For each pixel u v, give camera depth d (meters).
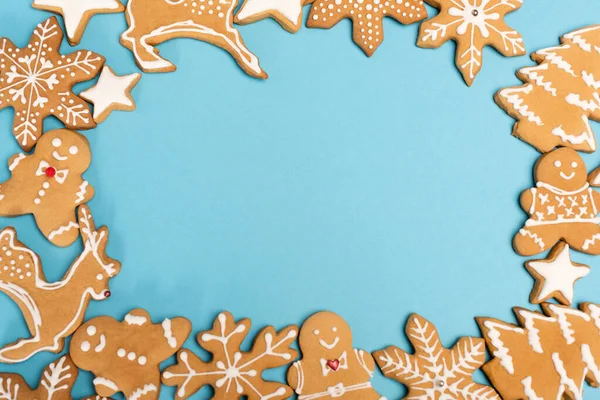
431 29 0.68
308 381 0.63
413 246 0.66
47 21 0.63
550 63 0.70
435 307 0.66
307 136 0.66
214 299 0.63
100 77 0.63
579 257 0.69
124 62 0.64
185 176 0.64
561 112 0.69
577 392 0.65
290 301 0.64
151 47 0.64
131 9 0.64
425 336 0.64
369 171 0.67
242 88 0.66
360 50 0.68
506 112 0.69
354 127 0.67
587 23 0.72
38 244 0.61
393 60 0.68
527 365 0.65
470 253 0.67
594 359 0.66
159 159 0.64
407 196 0.67
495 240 0.68
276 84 0.66
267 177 0.65
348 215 0.66
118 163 0.63
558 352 0.66
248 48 0.66
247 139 0.65
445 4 0.69
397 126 0.68
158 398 0.61
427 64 0.69
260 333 0.63
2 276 0.60
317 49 0.67
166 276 0.63
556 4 0.72
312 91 0.67
